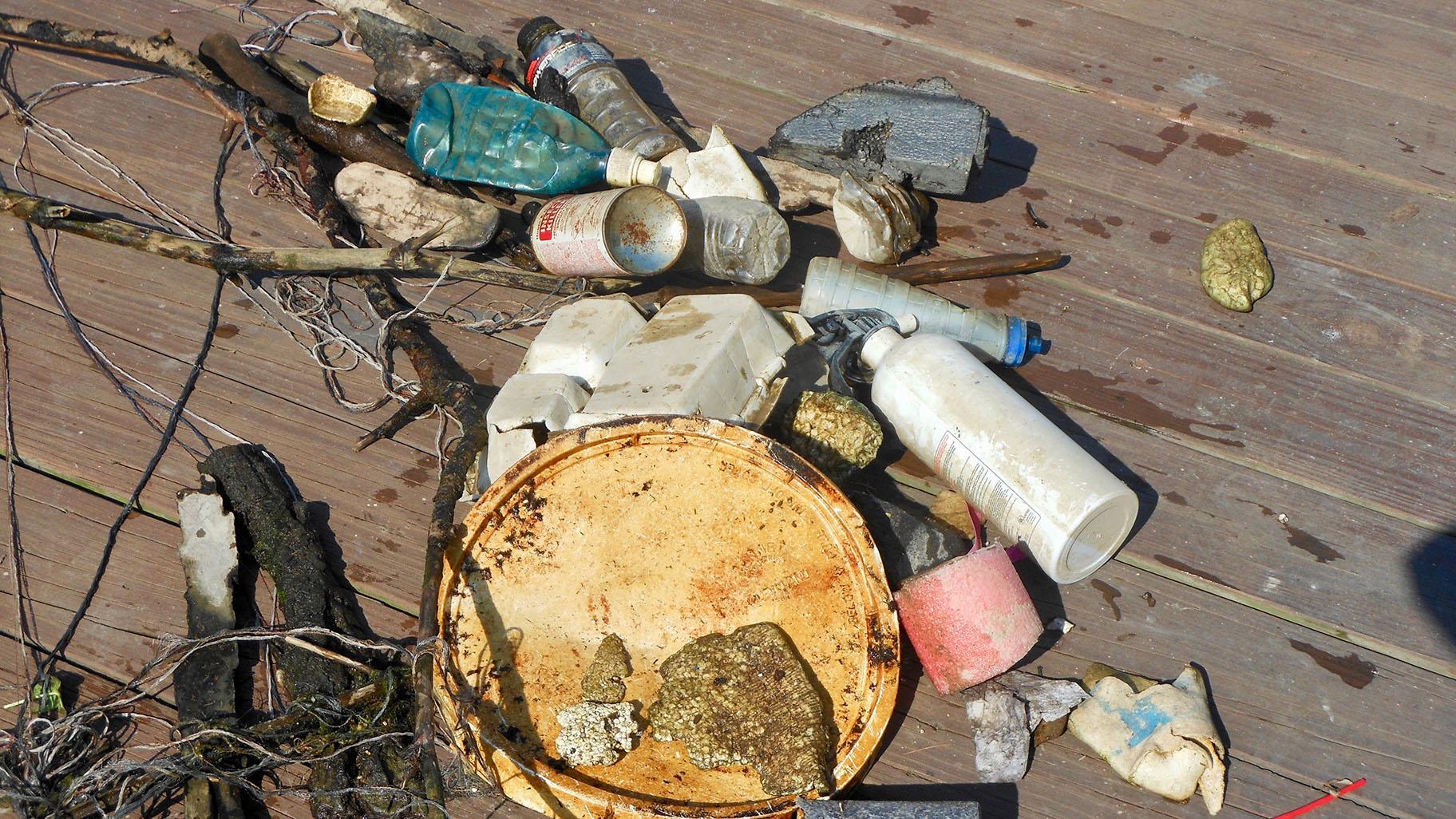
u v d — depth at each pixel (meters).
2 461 2.36
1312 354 2.46
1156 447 2.33
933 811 1.71
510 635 1.91
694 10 3.18
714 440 1.92
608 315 2.24
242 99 2.82
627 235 2.37
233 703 1.98
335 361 2.51
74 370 2.49
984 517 2.16
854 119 2.64
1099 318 2.52
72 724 1.90
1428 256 2.60
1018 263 2.54
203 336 2.55
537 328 2.55
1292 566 2.16
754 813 1.71
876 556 1.87
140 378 2.48
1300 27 3.07
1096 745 1.94
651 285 2.57
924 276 2.54
